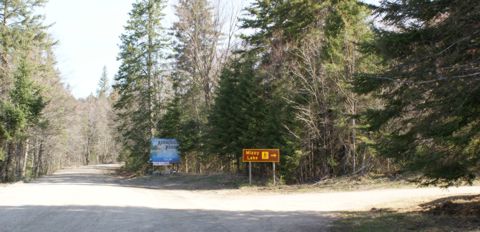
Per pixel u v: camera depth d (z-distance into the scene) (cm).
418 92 934
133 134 4891
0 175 4134
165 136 4356
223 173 3419
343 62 2278
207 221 1182
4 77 4050
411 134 1060
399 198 1619
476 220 1000
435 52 933
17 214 1292
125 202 1689
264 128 2753
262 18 3434
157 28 5044
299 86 2561
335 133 2438
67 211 1367
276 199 1827
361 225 1070
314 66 2441
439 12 982
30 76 4119
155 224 1126
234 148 3003
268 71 2808
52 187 2595
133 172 5150
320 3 2747
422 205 1359
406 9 1027
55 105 4884
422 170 1075
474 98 889
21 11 4338
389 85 1078
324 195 1906
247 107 2880
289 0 3011
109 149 11825
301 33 2847
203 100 4131
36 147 5219
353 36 2242
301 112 2441
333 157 2527
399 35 1048
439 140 1002
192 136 3972
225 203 1705
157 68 4997
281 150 2584
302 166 2656
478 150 991
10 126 3853
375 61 2048
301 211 1392
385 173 2328
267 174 2895
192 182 3081
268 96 2844
